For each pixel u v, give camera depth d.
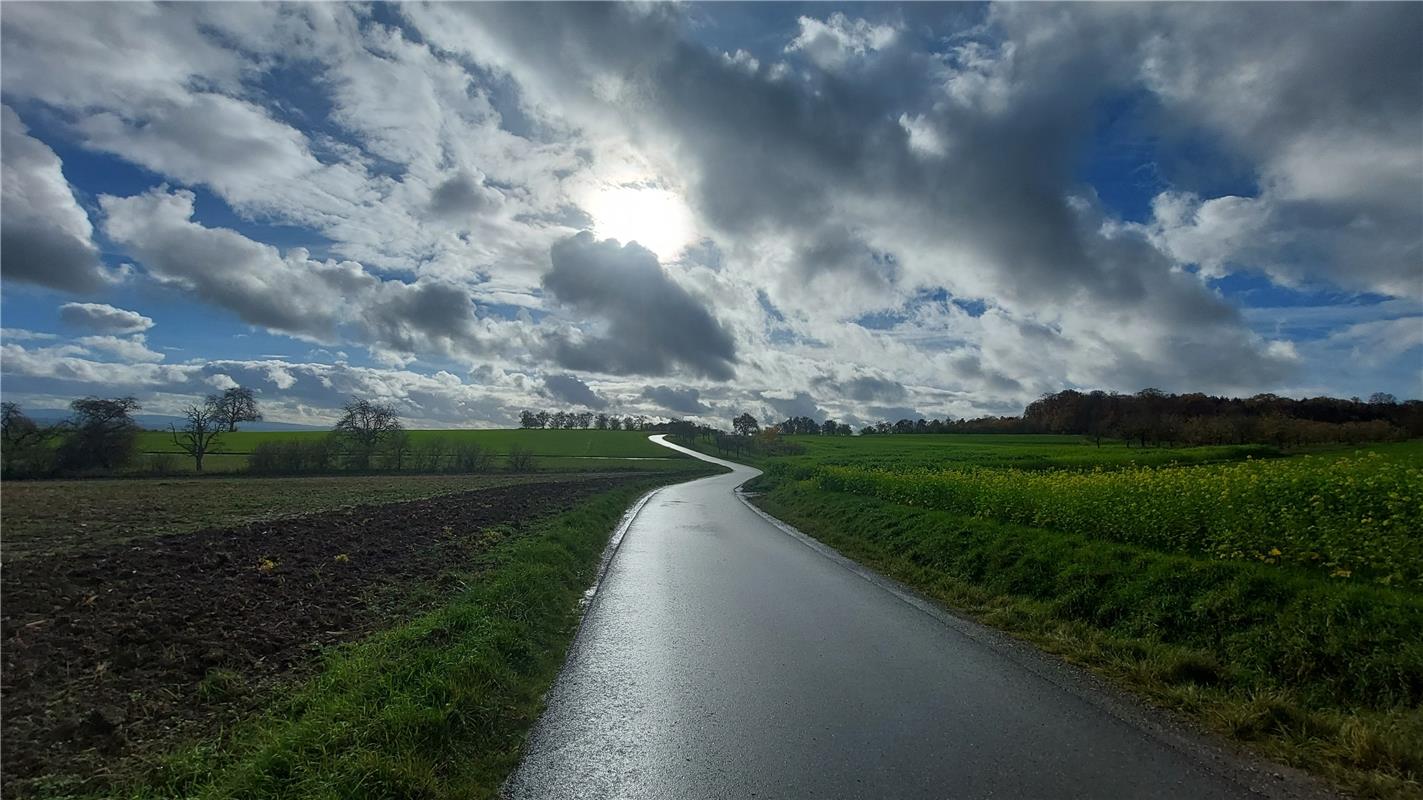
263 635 7.63
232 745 5.08
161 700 5.84
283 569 11.18
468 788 4.56
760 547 16.20
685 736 5.27
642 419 168.00
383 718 5.23
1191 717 5.67
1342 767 4.74
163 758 4.85
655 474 57.34
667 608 9.71
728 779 4.57
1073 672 6.82
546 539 14.43
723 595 10.59
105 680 6.17
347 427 56.72
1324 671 6.22
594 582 11.95
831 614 9.30
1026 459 38.44
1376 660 5.97
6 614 7.92
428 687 5.71
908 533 14.76
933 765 4.74
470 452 57.56
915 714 5.67
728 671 6.84
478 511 21.11
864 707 5.84
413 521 18.16
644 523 21.94
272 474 48.09
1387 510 9.58
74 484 33.78
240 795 4.35
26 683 6.05
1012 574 10.56
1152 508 11.27
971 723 5.48
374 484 36.97
